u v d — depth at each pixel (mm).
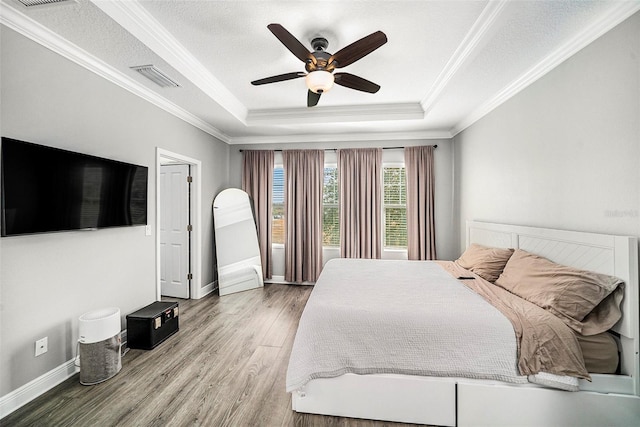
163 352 2516
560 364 1554
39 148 1891
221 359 2396
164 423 1684
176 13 1977
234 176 4965
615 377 1581
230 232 4484
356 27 2127
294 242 4773
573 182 2068
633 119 1634
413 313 1805
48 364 1993
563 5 1677
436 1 1844
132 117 2785
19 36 1809
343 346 1750
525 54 2207
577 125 2025
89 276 2326
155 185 3115
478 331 1675
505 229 2867
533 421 1599
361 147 4645
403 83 3121
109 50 2164
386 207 4684
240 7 1915
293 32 2197
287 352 2518
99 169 2367
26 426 1651
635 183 1628
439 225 4488
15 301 1801
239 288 4414
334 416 1762
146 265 2988
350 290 2291
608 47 1774
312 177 4715
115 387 2016
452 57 2547
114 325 2168
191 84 2754
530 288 2043
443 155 4473
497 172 3111
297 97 3537
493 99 3064
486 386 1620
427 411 1684
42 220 1911
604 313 1675
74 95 2186
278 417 1745
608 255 1731
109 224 2473
